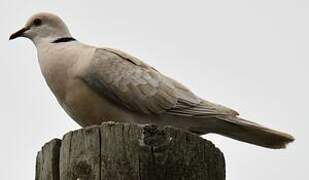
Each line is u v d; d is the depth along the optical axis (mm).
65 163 6160
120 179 5930
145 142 6031
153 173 5973
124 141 6039
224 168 6453
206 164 6203
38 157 6621
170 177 6000
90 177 6004
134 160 5980
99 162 6008
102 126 6125
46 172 6367
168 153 6043
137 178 5938
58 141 6426
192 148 6164
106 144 6051
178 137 6133
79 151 6113
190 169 6098
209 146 6281
